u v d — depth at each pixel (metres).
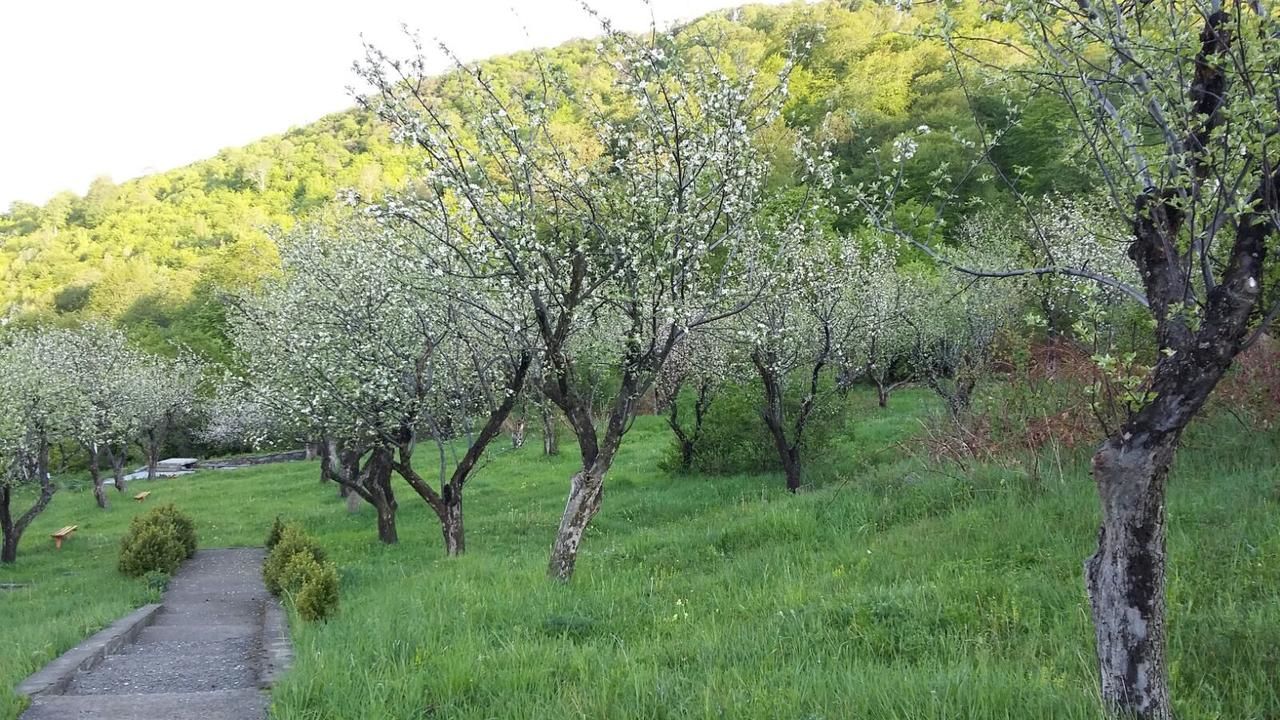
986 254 20.77
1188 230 4.59
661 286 9.90
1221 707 4.66
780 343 16.20
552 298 10.86
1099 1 4.67
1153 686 4.29
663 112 9.41
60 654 8.41
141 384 34.38
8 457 18.72
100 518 26.11
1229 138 4.11
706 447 21.11
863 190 6.96
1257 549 6.86
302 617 9.34
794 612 7.18
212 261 58.34
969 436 12.62
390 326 14.47
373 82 9.07
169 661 8.55
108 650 8.87
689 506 16.92
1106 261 16.45
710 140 9.39
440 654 6.75
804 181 10.87
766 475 19.48
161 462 44.12
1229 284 4.06
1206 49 4.43
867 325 20.81
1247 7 4.29
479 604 8.44
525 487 22.92
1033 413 12.22
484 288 11.96
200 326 50.16
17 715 6.05
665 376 21.77
